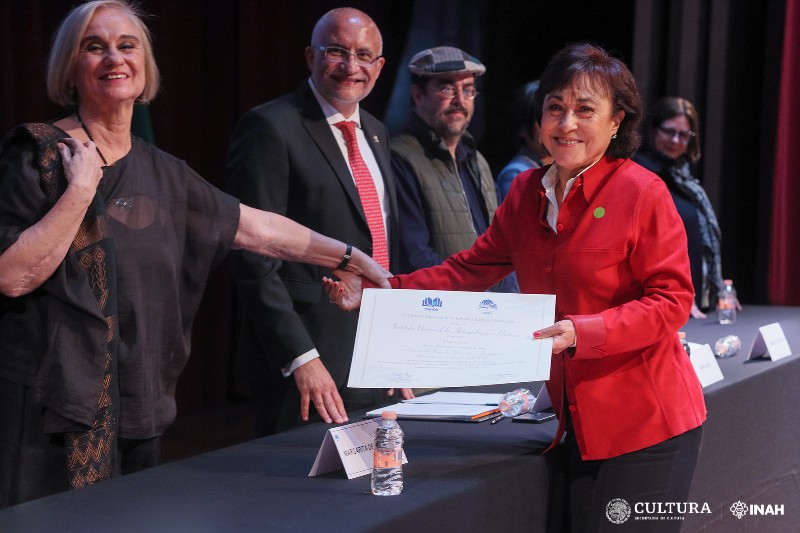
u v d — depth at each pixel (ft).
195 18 16.62
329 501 5.56
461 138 11.11
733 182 16.25
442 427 7.29
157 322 7.03
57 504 5.52
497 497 6.11
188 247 7.43
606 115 6.22
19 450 6.56
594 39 18.35
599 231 6.20
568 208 6.38
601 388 6.27
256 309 8.25
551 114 6.28
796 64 15.46
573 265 6.26
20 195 6.55
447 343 6.15
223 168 17.33
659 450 6.22
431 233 10.34
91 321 6.52
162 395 7.18
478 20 18.21
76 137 6.97
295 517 5.28
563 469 6.72
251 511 5.38
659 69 16.75
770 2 15.88
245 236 7.70
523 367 6.09
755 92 16.35
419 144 10.55
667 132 13.67
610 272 6.21
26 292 6.46
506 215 6.86
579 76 6.19
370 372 6.09
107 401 6.63
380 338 6.13
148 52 7.33
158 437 7.18
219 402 18.35
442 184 10.46
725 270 16.26
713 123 16.08
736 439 9.00
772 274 15.92
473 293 6.20
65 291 6.47
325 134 8.89
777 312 13.83
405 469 6.20
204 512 5.37
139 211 6.97
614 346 5.98
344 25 8.91
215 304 18.02
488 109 18.42
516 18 18.45
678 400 6.27
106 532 5.06
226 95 17.26
